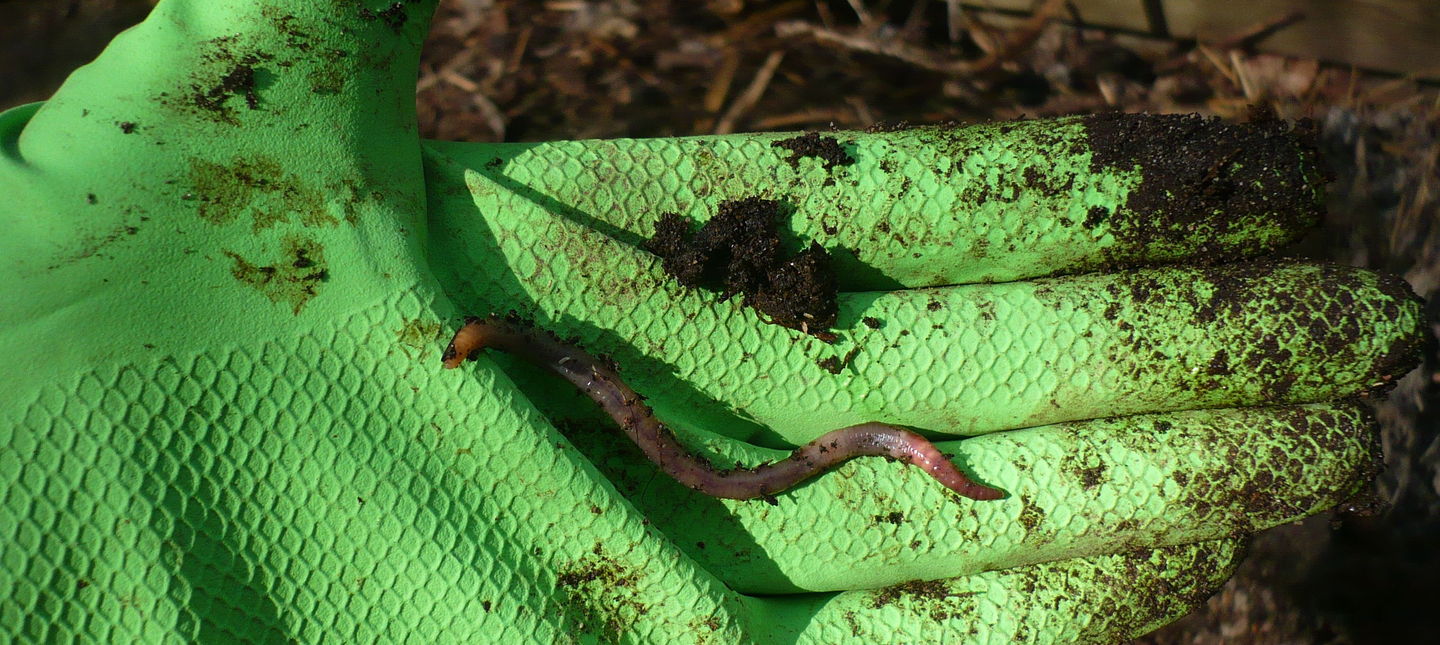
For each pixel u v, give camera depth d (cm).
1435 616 44
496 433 32
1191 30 51
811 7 54
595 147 34
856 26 53
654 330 34
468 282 33
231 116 32
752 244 33
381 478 32
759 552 34
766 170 34
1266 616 44
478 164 34
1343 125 48
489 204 33
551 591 33
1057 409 34
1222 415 34
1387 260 47
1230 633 44
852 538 34
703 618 33
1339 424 34
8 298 31
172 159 31
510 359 33
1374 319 34
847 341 34
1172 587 35
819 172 34
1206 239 34
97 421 31
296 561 32
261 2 32
